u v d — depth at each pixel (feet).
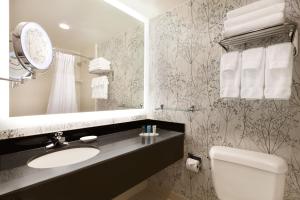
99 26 5.27
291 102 3.64
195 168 4.89
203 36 4.91
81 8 4.83
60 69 4.43
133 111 6.02
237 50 4.15
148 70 6.47
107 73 5.46
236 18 3.81
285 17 3.47
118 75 5.75
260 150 4.04
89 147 4.02
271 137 3.89
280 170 3.31
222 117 4.62
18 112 3.68
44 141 3.89
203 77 4.94
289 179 3.69
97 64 5.23
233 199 3.86
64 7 4.51
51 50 3.59
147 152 3.97
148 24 6.42
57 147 3.83
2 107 3.42
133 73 6.13
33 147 3.74
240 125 4.32
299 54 3.54
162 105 5.98
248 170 3.66
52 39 4.28
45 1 4.14
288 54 3.26
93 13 5.11
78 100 4.77
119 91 5.74
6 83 3.46
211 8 4.75
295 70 3.59
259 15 3.53
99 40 5.30
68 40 4.60
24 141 3.63
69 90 4.59
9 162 3.01
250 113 4.17
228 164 3.90
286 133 3.71
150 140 4.44
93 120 4.87
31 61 3.14
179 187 5.59
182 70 5.41
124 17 5.80
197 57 5.05
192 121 5.22
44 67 3.41
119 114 5.63
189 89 5.25
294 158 3.63
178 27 5.51
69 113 4.50
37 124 3.84
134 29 6.08
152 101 6.34
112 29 5.56
